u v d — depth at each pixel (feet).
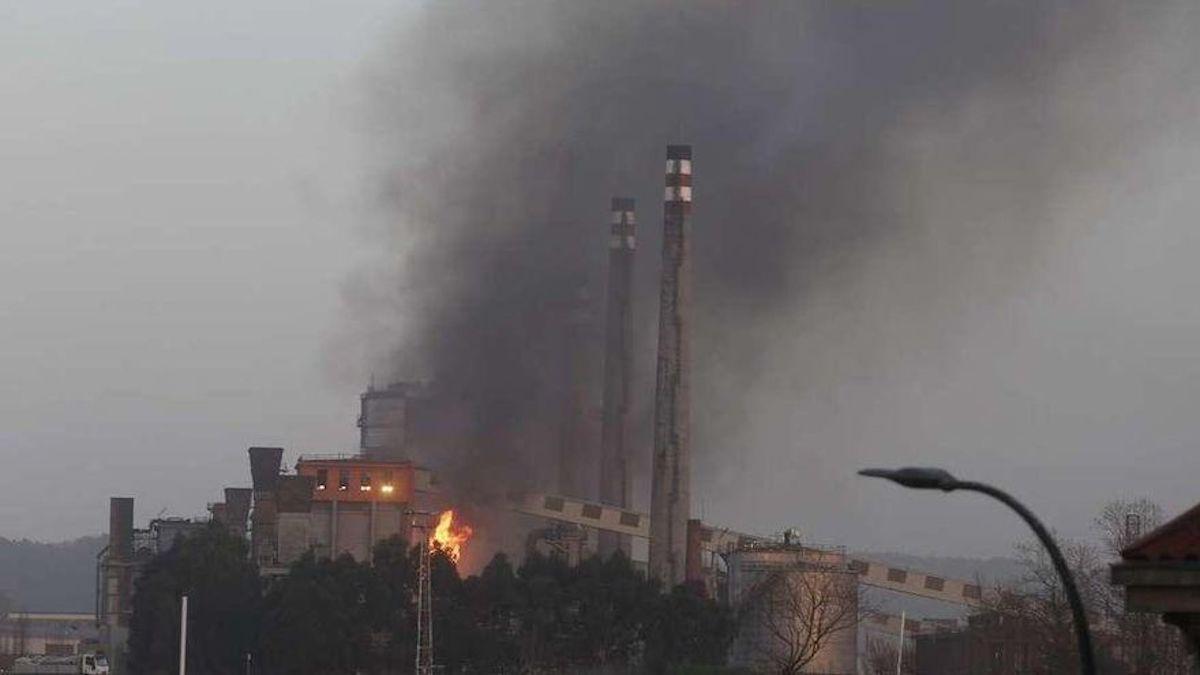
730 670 592.19
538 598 632.79
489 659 618.03
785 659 606.55
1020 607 500.33
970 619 584.81
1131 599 132.67
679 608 632.38
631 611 631.97
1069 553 504.84
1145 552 132.98
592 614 629.92
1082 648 104.78
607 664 629.92
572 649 629.10
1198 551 131.54
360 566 632.79
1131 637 432.66
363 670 615.98
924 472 102.42
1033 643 488.44
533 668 622.95
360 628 615.57
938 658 583.99
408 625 619.67
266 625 634.43
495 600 632.79
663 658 626.64
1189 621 134.92
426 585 573.33
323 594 615.16
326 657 608.60
